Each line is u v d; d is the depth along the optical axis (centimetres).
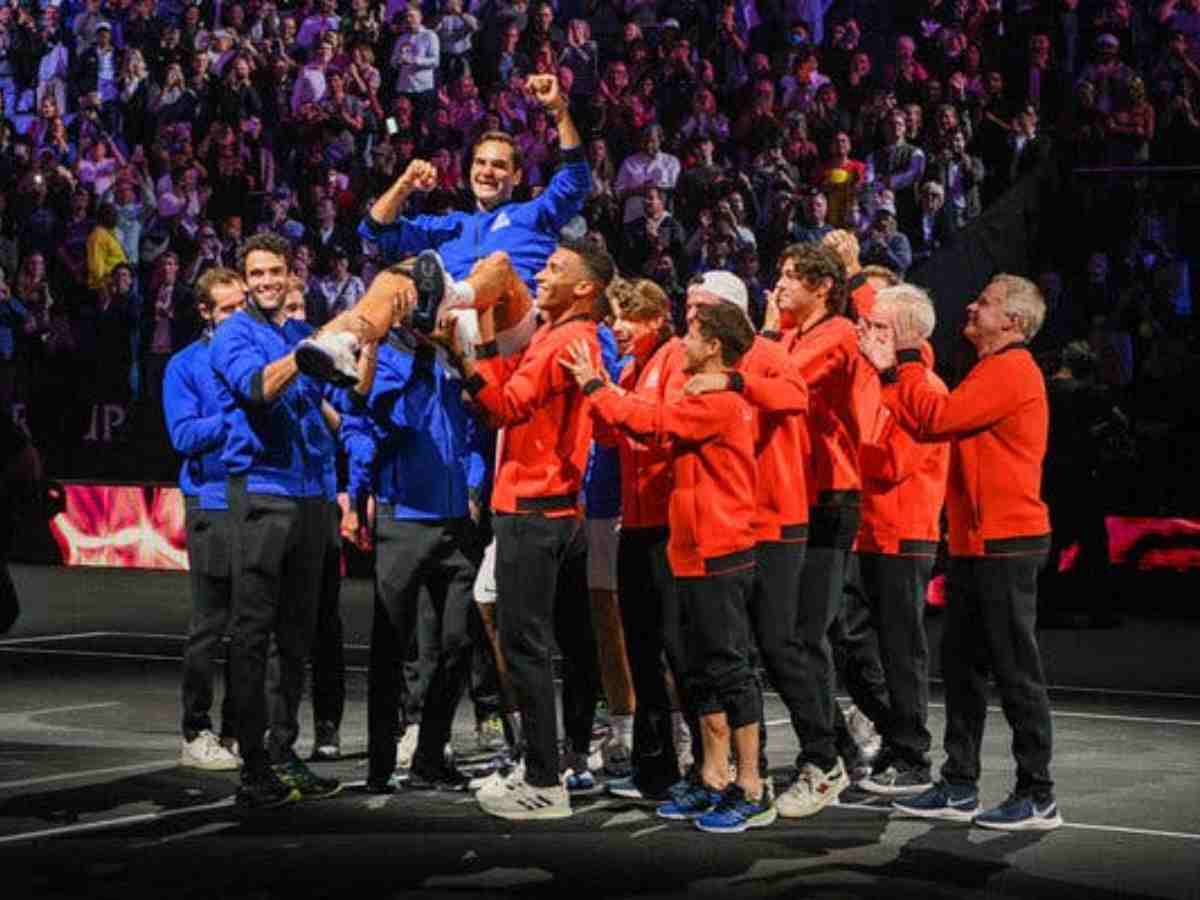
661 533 758
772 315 800
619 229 1817
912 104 1836
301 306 853
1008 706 730
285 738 790
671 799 765
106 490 1780
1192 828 738
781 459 741
